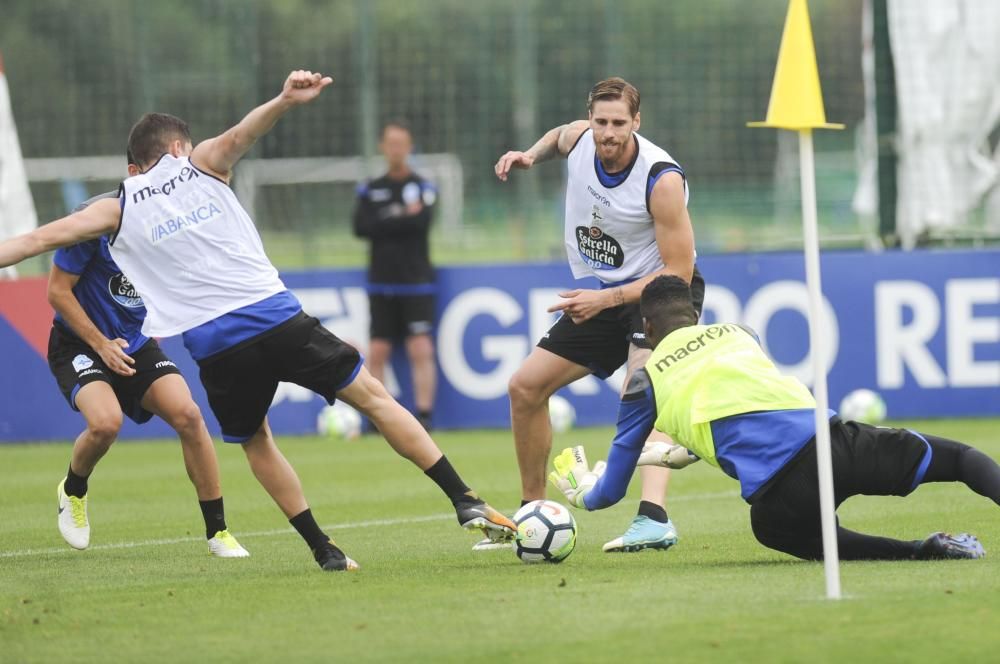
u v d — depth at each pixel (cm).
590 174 2347
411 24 6719
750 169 6781
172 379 2422
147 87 5666
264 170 6278
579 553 2270
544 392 2411
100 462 4222
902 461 1936
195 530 2792
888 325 4691
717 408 1956
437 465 2097
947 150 4856
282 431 4938
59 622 1702
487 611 1672
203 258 2044
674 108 6862
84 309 2436
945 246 4903
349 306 4856
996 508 2752
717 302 4747
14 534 2773
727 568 1998
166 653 1508
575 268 2469
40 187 5769
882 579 1809
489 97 7175
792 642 1453
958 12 4800
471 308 4847
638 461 2139
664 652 1433
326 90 5894
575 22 6944
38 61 5684
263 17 6391
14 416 4844
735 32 6838
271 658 1470
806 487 1928
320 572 2092
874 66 4953
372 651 1483
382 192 4759
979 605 1608
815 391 1675
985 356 4666
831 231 6950
